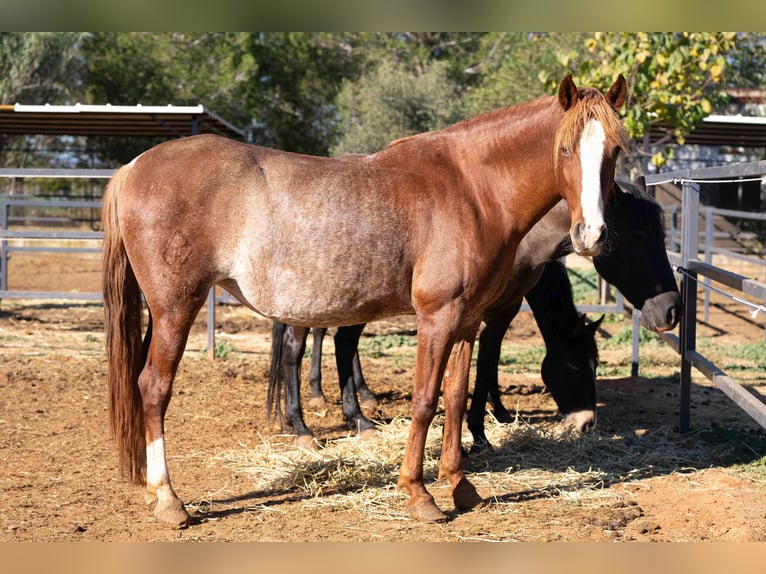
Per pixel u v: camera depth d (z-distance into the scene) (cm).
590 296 1306
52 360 796
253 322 1136
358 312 390
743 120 1076
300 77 2614
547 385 553
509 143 388
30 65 2242
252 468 469
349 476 449
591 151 348
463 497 412
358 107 2242
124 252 389
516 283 502
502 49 2634
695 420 615
